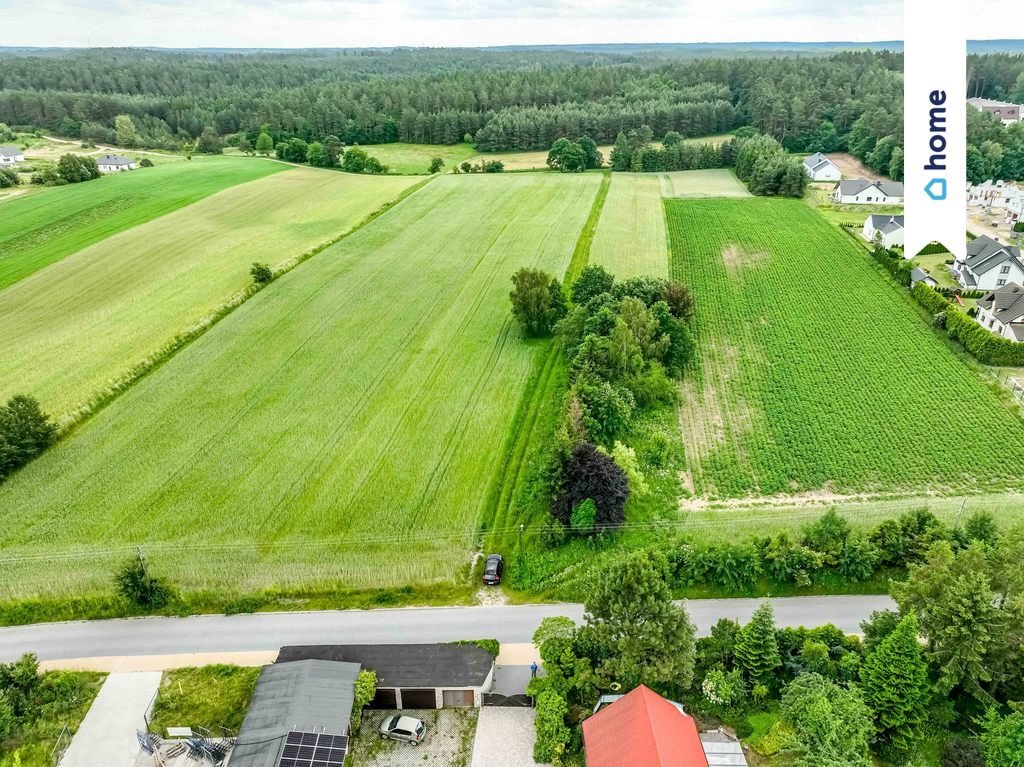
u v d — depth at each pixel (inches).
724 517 2017.7
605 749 1299.2
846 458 2272.4
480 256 4055.1
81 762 1407.5
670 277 3811.5
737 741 1391.5
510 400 2591.0
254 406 2568.9
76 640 1694.1
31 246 4301.2
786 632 1569.9
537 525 1991.9
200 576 1836.9
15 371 2802.7
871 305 3420.3
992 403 2534.5
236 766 1323.8
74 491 2144.4
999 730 1289.4
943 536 1764.3
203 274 3774.6
